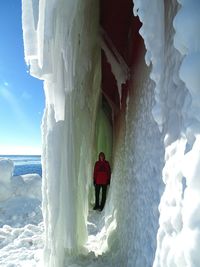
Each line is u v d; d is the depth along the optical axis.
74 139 4.84
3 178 9.49
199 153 1.28
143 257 2.87
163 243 1.67
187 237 1.25
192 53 1.41
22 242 5.94
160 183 2.36
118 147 7.68
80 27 4.48
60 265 4.19
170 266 1.47
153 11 2.01
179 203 1.52
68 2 3.24
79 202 5.39
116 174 7.22
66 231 4.50
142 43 4.00
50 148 4.07
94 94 7.20
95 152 10.91
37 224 7.82
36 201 9.31
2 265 5.01
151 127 2.91
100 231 6.87
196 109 1.37
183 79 1.41
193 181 1.26
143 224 3.02
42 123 4.40
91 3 4.91
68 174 4.46
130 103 5.09
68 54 3.53
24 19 2.89
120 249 4.48
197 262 1.18
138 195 3.46
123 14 5.78
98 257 4.77
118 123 8.13
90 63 5.69
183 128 1.60
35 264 4.80
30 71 3.16
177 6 2.02
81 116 5.40
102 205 9.24
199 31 1.38
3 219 8.05
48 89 3.38
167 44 2.23
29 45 2.91
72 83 3.94
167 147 1.90
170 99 1.98
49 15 2.77
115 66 5.91
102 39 6.05
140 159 3.48
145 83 3.49
